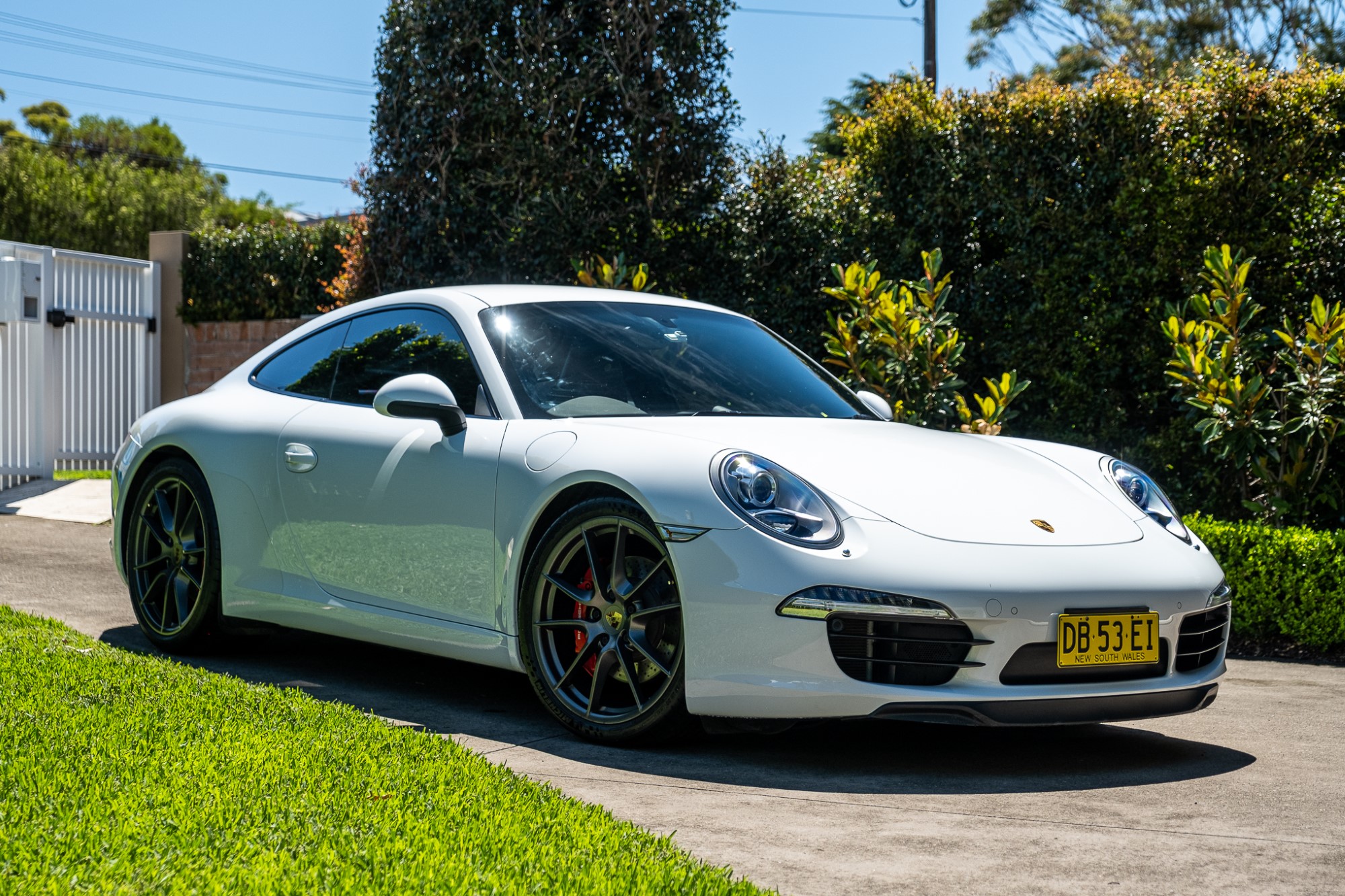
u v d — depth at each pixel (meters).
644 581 3.38
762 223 8.95
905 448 3.75
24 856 2.14
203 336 12.72
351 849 2.26
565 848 2.34
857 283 7.61
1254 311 6.54
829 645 3.11
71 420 11.50
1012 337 7.99
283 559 4.32
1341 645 5.54
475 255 9.16
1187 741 3.73
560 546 3.54
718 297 9.08
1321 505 6.81
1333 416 6.49
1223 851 2.57
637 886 2.15
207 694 3.53
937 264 7.44
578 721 3.49
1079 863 2.48
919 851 2.54
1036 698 3.15
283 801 2.53
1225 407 6.46
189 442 4.61
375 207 9.56
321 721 3.28
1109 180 7.69
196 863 2.15
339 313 4.67
